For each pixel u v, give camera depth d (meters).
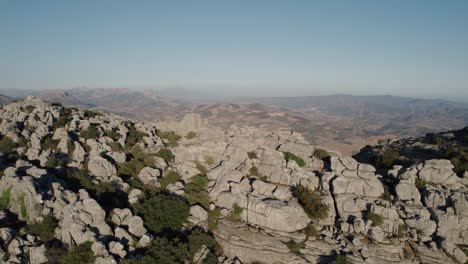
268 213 51.69
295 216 51.66
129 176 63.50
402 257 47.03
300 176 59.97
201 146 69.31
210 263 45.66
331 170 60.00
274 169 62.72
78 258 40.28
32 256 39.91
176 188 59.50
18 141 65.62
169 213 51.12
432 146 71.94
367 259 45.91
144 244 45.19
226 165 63.81
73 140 68.81
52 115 79.88
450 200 50.34
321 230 52.00
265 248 49.03
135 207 51.19
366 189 55.56
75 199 47.75
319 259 47.47
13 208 47.16
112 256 41.00
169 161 70.12
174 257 43.78
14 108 81.81
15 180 47.97
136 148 73.00
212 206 56.19
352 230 50.66
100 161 61.25
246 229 52.28
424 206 52.47
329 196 55.34
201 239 48.34
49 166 57.78
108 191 54.56
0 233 42.03
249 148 68.06
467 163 58.53
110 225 47.59
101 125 78.69
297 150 67.50
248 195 55.91
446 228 48.56
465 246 47.78
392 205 52.88
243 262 48.69
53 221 45.06
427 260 46.50
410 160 64.75
